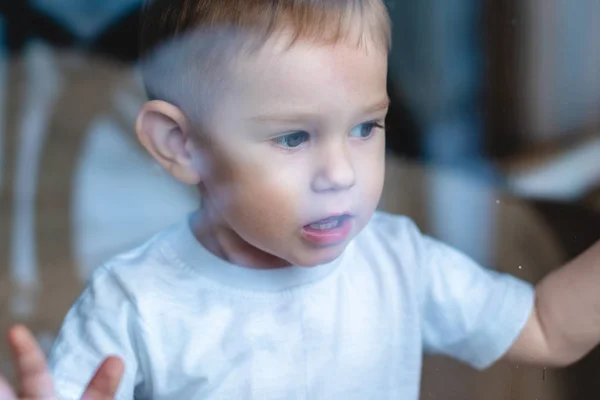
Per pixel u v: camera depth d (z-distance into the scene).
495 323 0.96
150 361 0.87
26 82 2.16
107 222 1.56
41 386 0.69
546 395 0.98
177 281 0.89
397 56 1.21
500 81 1.35
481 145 1.36
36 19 2.25
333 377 0.91
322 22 0.77
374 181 0.82
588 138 1.31
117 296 0.88
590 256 0.95
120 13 1.96
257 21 0.77
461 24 1.36
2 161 1.91
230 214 0.84
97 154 1.82
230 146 0.80
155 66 0.87
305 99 0.77
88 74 2.05
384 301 0.95
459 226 1.17
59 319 1.24
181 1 0.83
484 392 0.97
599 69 1.30
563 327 0.95
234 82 0.78
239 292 0.89
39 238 1.56
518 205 1.24
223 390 0.88
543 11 1.31
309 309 0.91
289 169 0.79
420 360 0.98
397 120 1.29
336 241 0.81
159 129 0.86
